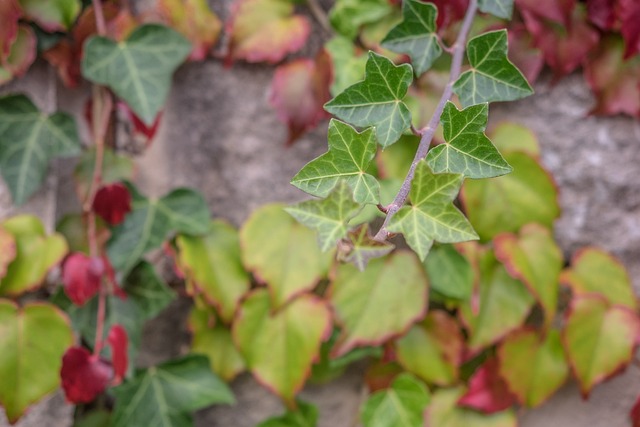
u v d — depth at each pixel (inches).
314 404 39.8
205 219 38.1
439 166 29.0
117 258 37.8
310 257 37.9
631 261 38.7
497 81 31.4
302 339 37.9
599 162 38.4
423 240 28.1
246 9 38.2
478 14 37.2
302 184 29.0
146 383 38.6
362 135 28.8
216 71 38.9
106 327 37.6
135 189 38.0
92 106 38.4
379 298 37.6
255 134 39.1
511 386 38.2
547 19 37.3
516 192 37.6
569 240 38.7
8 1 36.4
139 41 37.4
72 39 37.9
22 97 37.3
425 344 38.7
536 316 39.0
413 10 33.6
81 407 39.3
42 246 37.2
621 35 37.5
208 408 40.2
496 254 37.2
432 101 37.2
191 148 39.2
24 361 36.4
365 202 28.9
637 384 39.4
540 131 38.4
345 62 37.6
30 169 37.3
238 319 38.3
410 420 38.5
